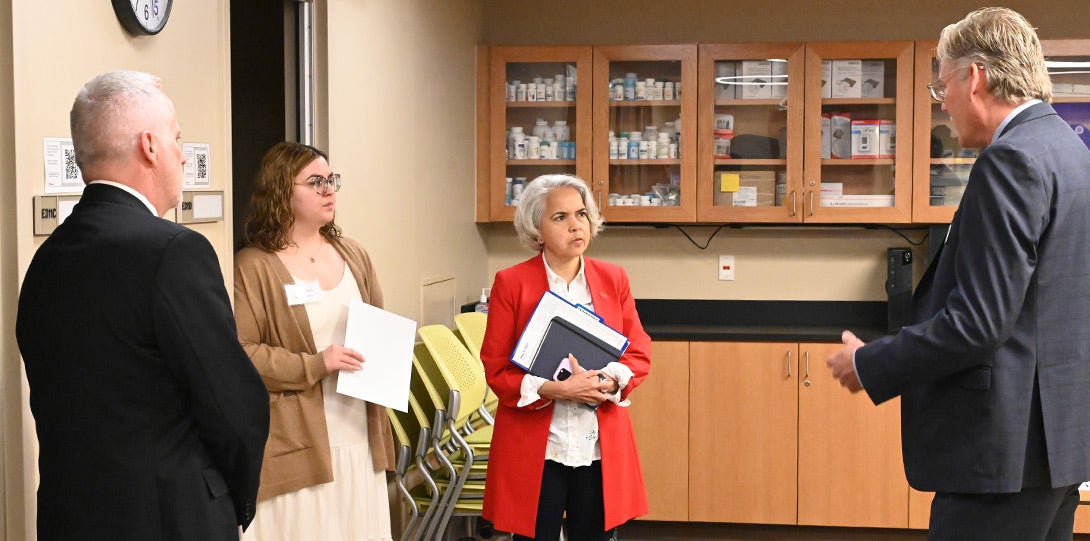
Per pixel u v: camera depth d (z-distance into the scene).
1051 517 1.98
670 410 4.75
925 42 4.73
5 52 1.89
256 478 1.79
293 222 2.71
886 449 4.62
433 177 4.40
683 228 5.30
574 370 2.67
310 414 2.64
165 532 1.65
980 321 1.82
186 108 2.55
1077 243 1.90
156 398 1.65
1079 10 4.98
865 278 5.20
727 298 5.29
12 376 1.94
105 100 1.71
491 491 2.74
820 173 4.85
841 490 4.65
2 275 1.91
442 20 4.52
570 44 5.29
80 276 1.64
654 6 5.23
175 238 1.66
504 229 5.45
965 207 1.90
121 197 1.70
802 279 5.25
